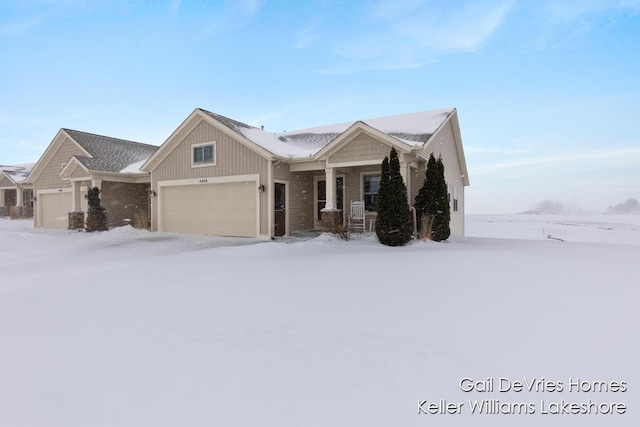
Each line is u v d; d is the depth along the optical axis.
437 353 3.20
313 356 3.19
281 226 15.31
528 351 3.21
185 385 2.70
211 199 16.34
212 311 4.57
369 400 2.46
